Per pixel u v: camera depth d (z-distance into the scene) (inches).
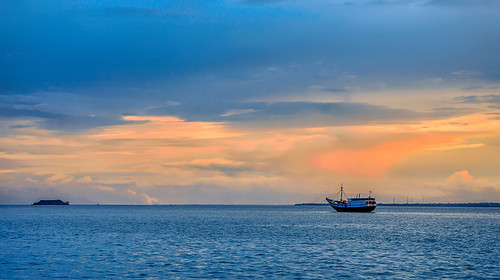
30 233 5157.5
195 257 3058.6
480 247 3772.1
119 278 2345.0
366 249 3545.8
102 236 4729.3
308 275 2406.5
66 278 2352.4
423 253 3341.5
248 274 2434.8
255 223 7465.6
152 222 7839.6
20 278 2357.3
